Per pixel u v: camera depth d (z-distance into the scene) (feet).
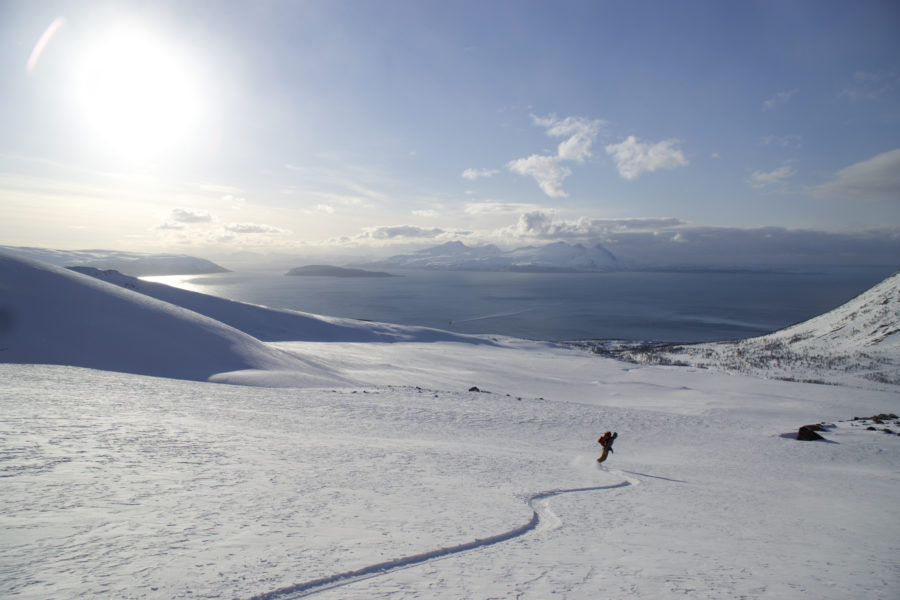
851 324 586.04
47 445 29.37
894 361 445.78
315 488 25.88
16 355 100.22
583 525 22.98
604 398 207.00
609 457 60.08
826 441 91.25
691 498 34.91
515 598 12.00
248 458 32.86
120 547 14.26
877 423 114.42
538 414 92.68
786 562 18.70
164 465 27.86
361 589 12.21
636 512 27.71
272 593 11.43
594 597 12.48
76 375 73.67
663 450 72.79
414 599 11.57
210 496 22.02
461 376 229.86
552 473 40.96
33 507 17.87
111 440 33.27
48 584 11.10
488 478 34.96
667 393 219.20
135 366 112.57
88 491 20.84
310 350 251.19
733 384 278.67
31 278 136.26
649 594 13.08
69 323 121.39
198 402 64.34
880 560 20.35
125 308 141.69
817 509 34.71
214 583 11.80
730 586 14.55
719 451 75.00
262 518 18.99
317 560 14.23
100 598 10.36
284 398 79.82
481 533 19.06
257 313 358.02
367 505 23.00
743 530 25.25
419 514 21.97
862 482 52.49
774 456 73.56
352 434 54.65
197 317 164.04
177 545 14.84
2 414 38.78
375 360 246.27
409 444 49.57
